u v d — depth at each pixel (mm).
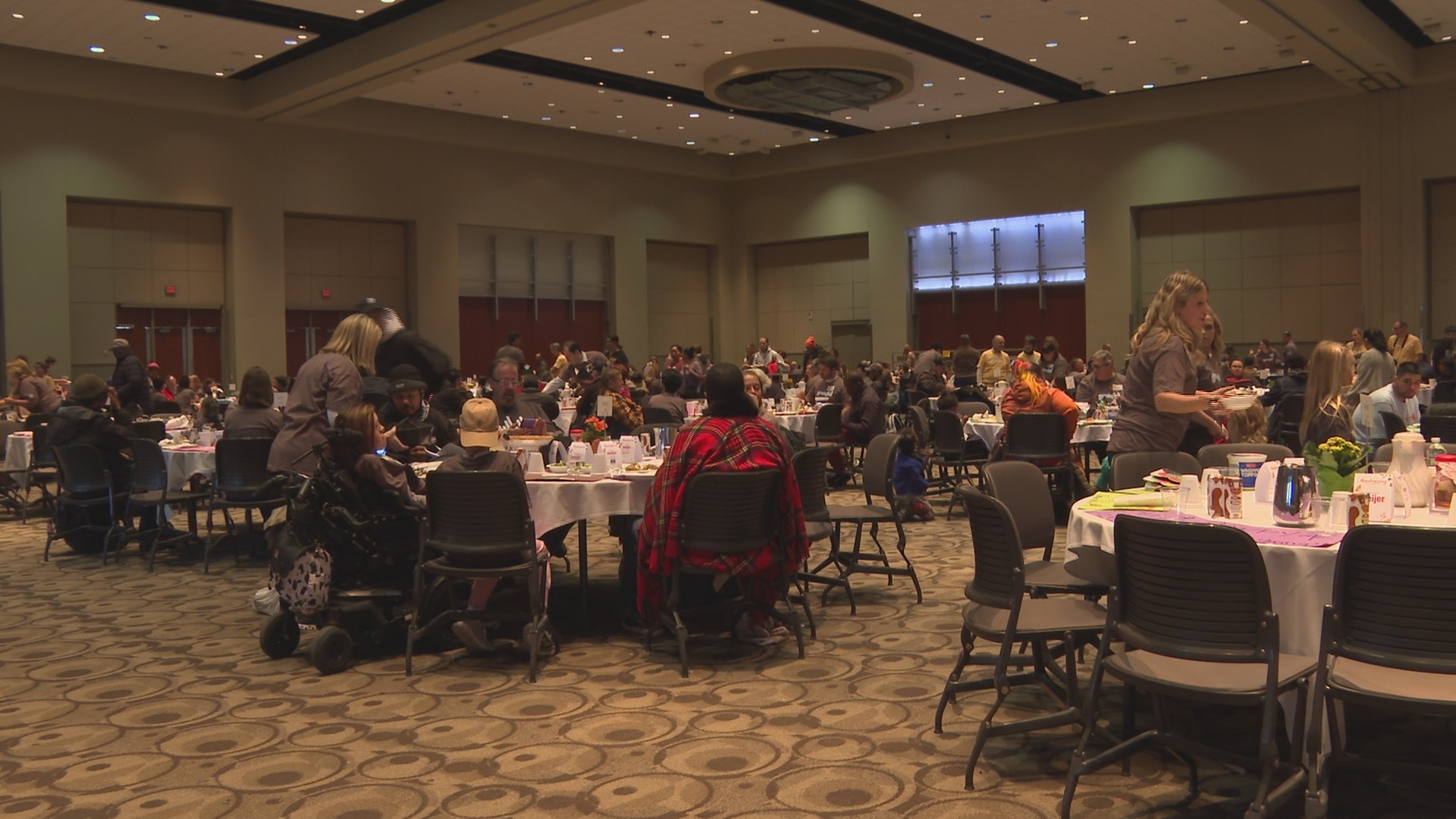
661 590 4625
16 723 3934
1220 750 2801
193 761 3498
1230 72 17156
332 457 4652
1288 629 2930
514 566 4500
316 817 3027
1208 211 18953
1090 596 3699
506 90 17781
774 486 4543
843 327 23281
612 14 13953
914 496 8484
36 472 10289
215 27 14102
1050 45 15508
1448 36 15055
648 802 3084
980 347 21484
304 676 4504
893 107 19297
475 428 4723
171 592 6398
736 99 16812
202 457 7797
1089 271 19625
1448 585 2396
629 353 22391
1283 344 18375
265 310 17734
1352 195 17656
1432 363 13141
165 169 16688
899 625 5156
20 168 15477
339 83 15297
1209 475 3439
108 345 16750
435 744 3617
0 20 13758
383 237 19578
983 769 3271
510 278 21125
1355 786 3045
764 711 3881
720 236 23891
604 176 21906
